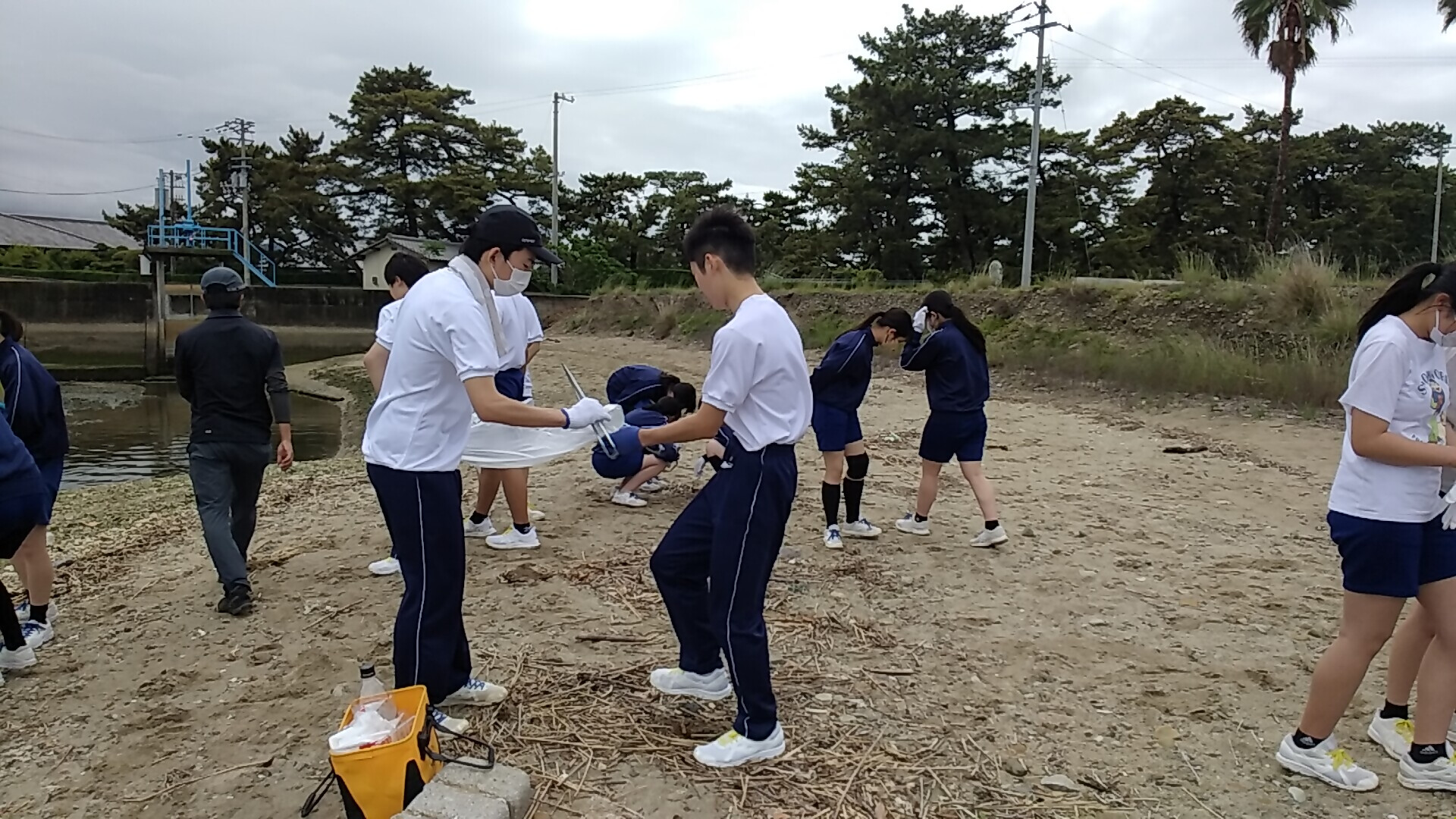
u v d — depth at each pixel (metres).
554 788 3.17
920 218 39.66
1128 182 40.69
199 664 4.38
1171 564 5.96
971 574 5.69
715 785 3.21
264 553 6.20
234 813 3.15
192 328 5.04
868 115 37.62
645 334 27.91
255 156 47.16
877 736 3.59
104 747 3.62
